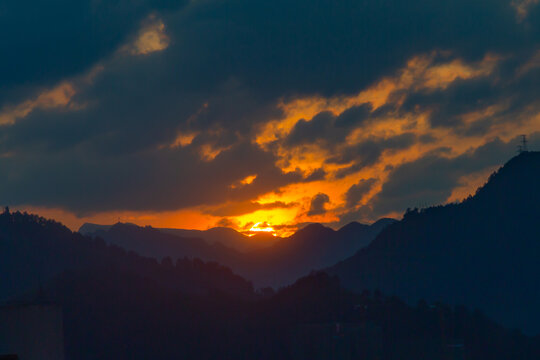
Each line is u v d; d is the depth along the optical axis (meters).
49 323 25.02
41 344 24.50
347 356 134.88
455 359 133.25
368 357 134.62
